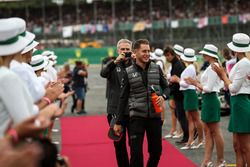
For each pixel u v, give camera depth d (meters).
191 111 11.69
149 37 50.47
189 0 55.19
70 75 21.95
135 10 56.97
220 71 8.02
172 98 13.53
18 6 58.03
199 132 11.77
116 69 8.89
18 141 3.30
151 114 7.62
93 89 34.75
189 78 9.32
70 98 28.42
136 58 7.71
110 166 10.09
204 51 9.21
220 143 9.30
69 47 49.72
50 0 58.25
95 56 45.88
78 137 14.31
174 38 49.53
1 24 4.40
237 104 7.89
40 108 5.05
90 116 20.33
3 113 4.08
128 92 7.75
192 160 10.47
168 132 14.73
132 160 7.60
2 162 2.93
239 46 7.89
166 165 10.02
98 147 12.41
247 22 50.38
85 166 10.15
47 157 3.48
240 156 8.13
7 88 4.02
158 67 7.82
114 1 58.50
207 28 50.22
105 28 51.78
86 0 58.81
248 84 7.86
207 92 9.20
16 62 5.01
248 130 7.88
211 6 54.22
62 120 19.08
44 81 6.73
